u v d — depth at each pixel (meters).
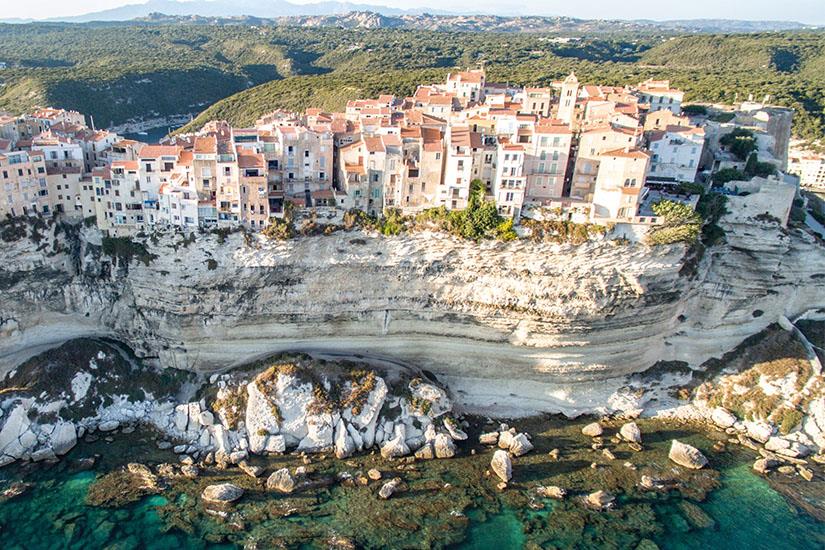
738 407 84.38
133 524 64.06
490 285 80.88
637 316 82.62
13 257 77.56
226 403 77.44
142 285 80.31
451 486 70.69
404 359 86.56
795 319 91.19
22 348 81.88
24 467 70.75
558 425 82.75
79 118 107.88
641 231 77.19
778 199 83.25
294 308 81.44
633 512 68.25
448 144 78.81
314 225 77.88
